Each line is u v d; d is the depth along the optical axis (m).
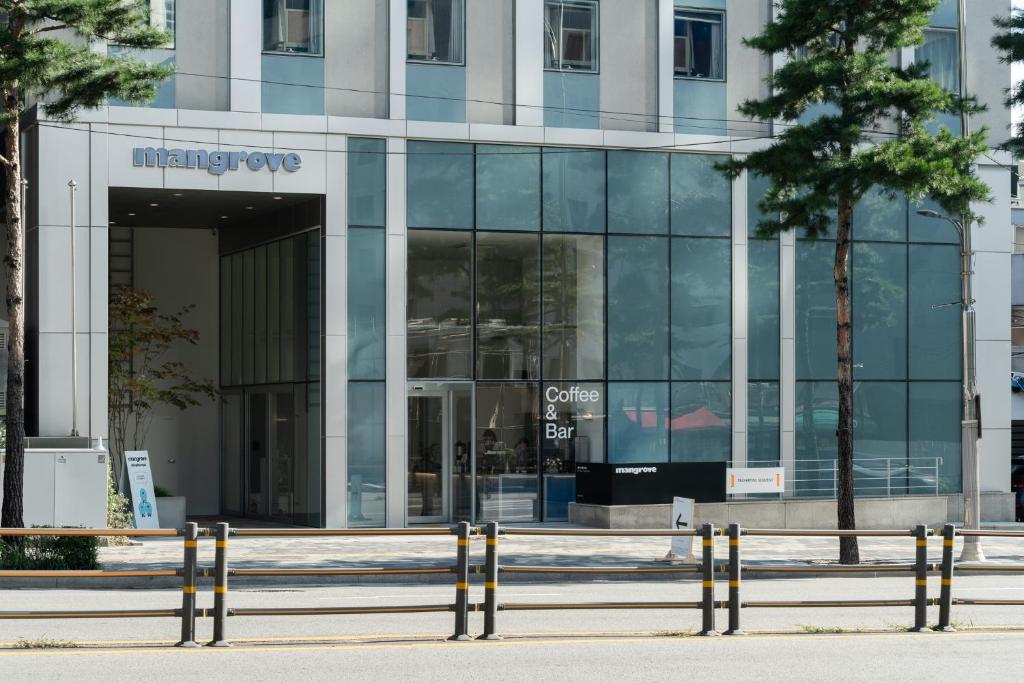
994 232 34.56
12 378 21.31
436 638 13.21
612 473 29.61
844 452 24.44
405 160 29.72
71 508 23.88
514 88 30.62
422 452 30.09
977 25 34.50
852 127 23.33
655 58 31.73
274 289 31.81
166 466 34.69
